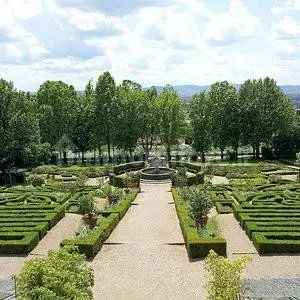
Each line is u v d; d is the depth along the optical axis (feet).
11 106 294.46
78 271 81.46
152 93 423.64
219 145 383.45
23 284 75.51
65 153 380.37
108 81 372.17
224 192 215.51
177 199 196.95
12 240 136.56
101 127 374.43
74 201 200.54
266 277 110.83
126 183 247.70
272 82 388.98
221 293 79.71
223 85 390.63
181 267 119.14
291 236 134.72
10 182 271.90
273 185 234.38
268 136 381.81
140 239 145.38
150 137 413.39
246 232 148.87
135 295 102.63
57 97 396.57
